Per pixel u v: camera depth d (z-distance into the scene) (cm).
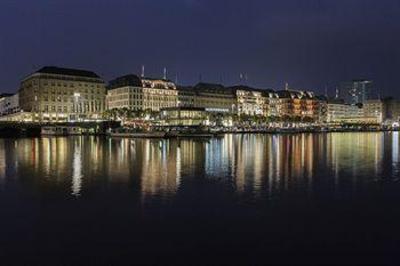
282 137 14738
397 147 8631
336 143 10400
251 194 2936
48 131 15275
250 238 1916
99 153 6700
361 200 2736
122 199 2745
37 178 3716
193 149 7750
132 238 1917
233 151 7219
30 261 1647
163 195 2897
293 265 1603
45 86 19425
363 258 1672
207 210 2431
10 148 8012
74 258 1678
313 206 2548
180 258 1675
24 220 2220
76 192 3012
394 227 2091
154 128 15388
